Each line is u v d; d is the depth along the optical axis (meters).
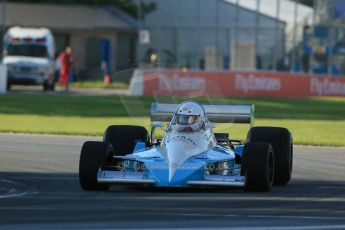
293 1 189.62
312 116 117.31
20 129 91.50
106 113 115.25
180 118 49.94
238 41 181.62
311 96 166.88
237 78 165.12
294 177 59.47
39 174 58.88
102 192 48.69
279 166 53.56
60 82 199.12
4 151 72.56
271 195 47.91
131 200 44.88
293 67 178.62
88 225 36.44
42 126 95.81
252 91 166.00
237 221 37.88
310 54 177.75
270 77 166.25
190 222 37.44
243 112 54.91
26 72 175.25
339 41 176.50
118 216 39.06
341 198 47.53
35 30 181.00
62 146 77.19
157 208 41.81
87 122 101.62
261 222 37.69
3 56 177.75
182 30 187.88
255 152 48.12
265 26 187.00
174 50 187.00
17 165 63.81
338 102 150.88
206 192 48.75
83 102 135.75
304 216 39.88
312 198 47.22
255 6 188.88
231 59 181.12
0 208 41.66
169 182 46.50
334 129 98.75
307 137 89.19
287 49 181.38
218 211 41.00
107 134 54.38
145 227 35.94
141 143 52.19
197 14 186.12
